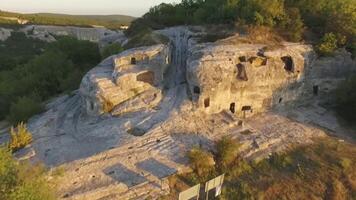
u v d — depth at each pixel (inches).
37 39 5378.9
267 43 1536.7
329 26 1652.3
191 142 1200.8
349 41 1635.1
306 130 1365.7
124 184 996.6
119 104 1364.4
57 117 1451.8
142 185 1008.2
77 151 1155.9
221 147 1154.7
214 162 1135.6
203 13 1921.8
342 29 1630.2
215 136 1248.2
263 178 1110.4
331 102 1588.3
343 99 1475.1
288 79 1473.9
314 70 1544.0
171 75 1563.7
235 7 1740.9
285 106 1513.3
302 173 1136.8
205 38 1644.9
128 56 1450.5
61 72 2050.9
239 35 1578.5
